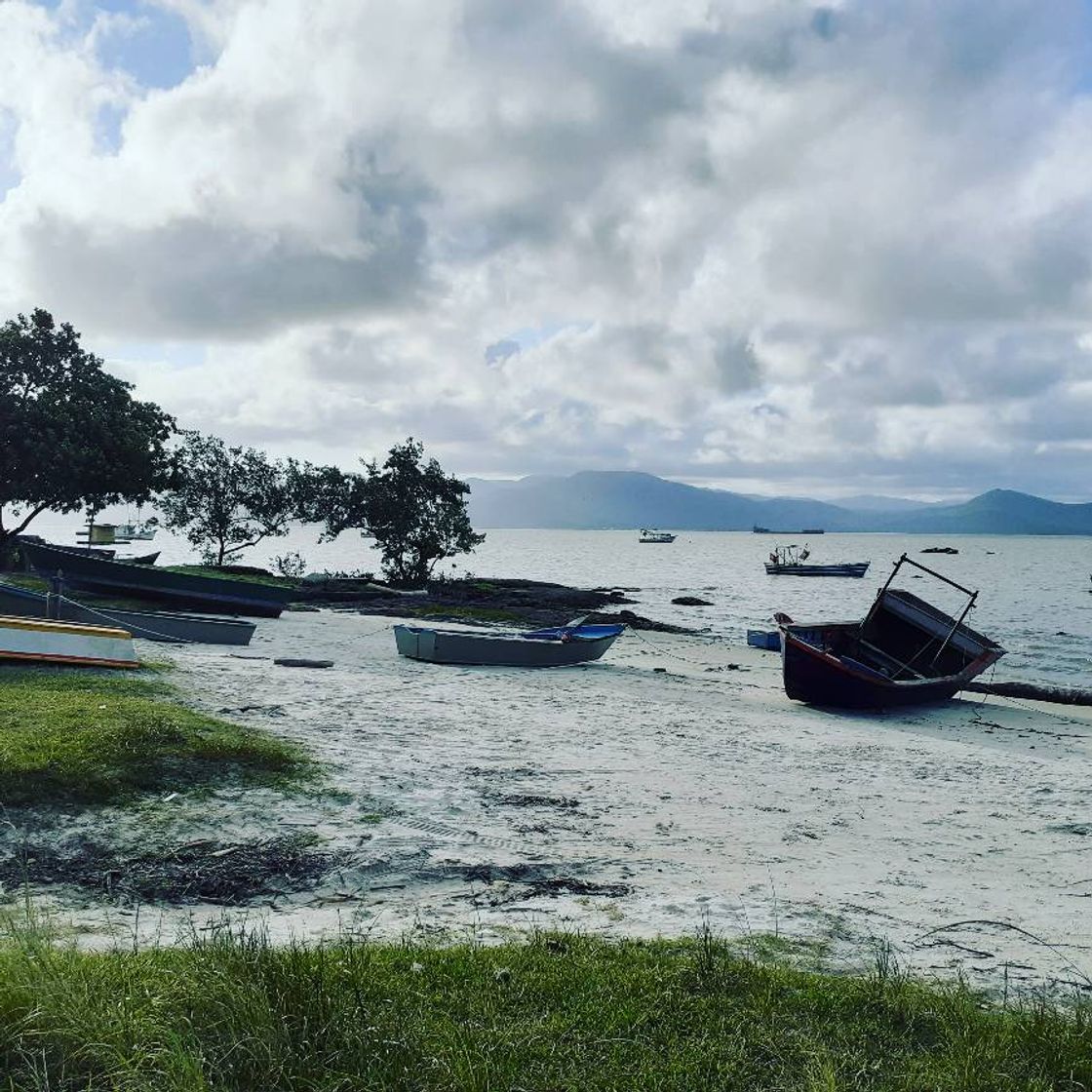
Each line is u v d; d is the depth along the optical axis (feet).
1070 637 133.18
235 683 50.75
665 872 26.89
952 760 48.34
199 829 27.37
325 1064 13.35
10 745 30.35
